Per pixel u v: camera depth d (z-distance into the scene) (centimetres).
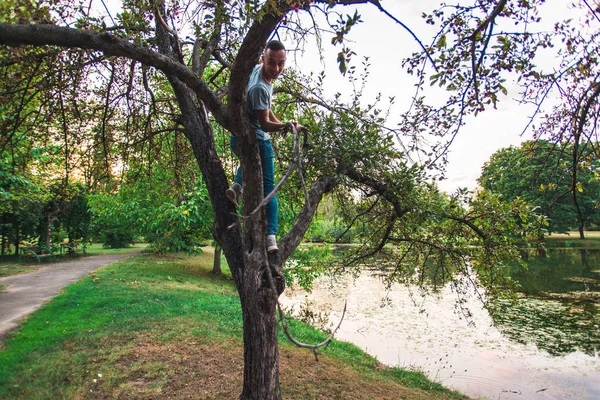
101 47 230
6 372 496
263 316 325
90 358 554
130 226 1553
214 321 789
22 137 473
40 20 260
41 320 722
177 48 365
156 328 699
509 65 336
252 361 334
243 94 259
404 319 1180
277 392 343
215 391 484
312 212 373
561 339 1012
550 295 1509
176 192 692
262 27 232
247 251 323
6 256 1989
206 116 393
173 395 469
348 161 404
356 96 473
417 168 444
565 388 738
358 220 638
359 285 1655
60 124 487
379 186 477
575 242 3719
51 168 1038
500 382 758
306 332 884
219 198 363
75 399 444
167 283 1181
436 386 711
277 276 321
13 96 385
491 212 548
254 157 284
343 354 792
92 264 1603
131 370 526
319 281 1730
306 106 505
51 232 2112
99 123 510
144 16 361
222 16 302
